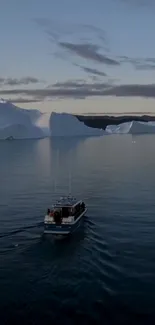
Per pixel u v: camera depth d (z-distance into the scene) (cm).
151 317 2253
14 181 6881
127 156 11356
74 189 6000
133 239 3478
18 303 2411
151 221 4050
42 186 6328
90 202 5022
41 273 2811
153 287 2572
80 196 5441
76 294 2505
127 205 4806
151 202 4950
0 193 5756
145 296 2464
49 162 9981
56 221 3575
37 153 12588
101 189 5947
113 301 2414
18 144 16950
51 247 3294
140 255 3095
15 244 3378
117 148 14388
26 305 2388
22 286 2620
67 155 11881
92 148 14500
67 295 2495
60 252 3189
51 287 2600
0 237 3566
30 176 7481
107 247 3288
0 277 2755
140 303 2389
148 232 3678
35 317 2262
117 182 6575
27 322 2217
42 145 16250
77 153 12531
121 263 2947
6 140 19675
